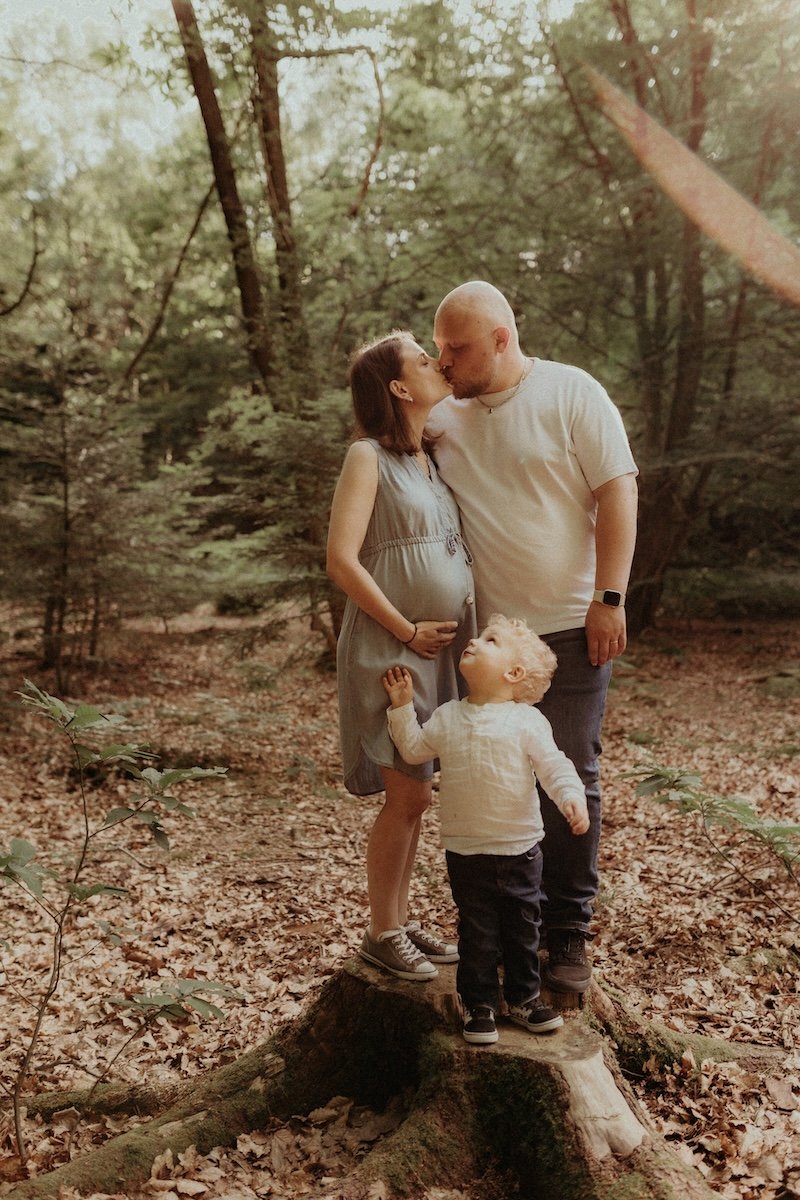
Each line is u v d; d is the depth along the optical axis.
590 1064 2.50
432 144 15.23
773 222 15.82
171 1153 2.77
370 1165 2.46
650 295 17.42
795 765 8.53
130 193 23.33
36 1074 3.80
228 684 13.96
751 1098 3.05
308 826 7.45
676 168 13.80
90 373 13.86
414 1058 2.79
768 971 4.18
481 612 3.00
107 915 5.59
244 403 12.45
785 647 16.39
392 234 14.41
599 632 2.84
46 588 12.39
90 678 13.94
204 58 11.92
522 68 13.82
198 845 6.97
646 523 17.38
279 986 4.55
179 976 4.76
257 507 11.37
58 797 8.25
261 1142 2.82
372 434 2.83
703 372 16.78
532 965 2.66
